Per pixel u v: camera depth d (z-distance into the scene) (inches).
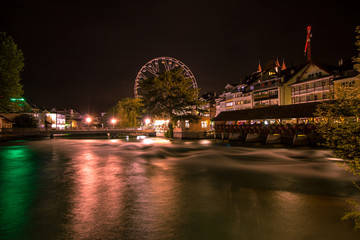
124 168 690.8
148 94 1781.5
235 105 3056.1
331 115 242.1
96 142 1812.3
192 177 569.0
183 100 1756.9
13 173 617.9
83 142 1824.6
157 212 337.4
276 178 562.9
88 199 396.2
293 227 289.0
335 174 612.4
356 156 229.0
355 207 358.0
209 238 262.8
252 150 1165.1
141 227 289.6
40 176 578.9
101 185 488.7
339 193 437.4
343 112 235.6
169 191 443.8
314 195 422.0
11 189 460.1
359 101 223.9
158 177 566.9
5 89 1472.7
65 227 290.5
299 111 1341.0
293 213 334.3
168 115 1936.5
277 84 2354.8
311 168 693.3
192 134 1892.2
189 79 1827.0
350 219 311.9
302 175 595.5
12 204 373.1
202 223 301.3
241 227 289.4
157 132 2504.9
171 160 857.5
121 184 497.4
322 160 858.1
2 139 1828.2
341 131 234.5
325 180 541.0
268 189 463.2
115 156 972.6
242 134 1636.3
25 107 2876.5
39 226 293.4
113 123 3629.4
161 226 292.2
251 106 2768.2
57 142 1840.6
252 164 769.6
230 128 1710.1
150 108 1806.1
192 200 391.2
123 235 270.2
